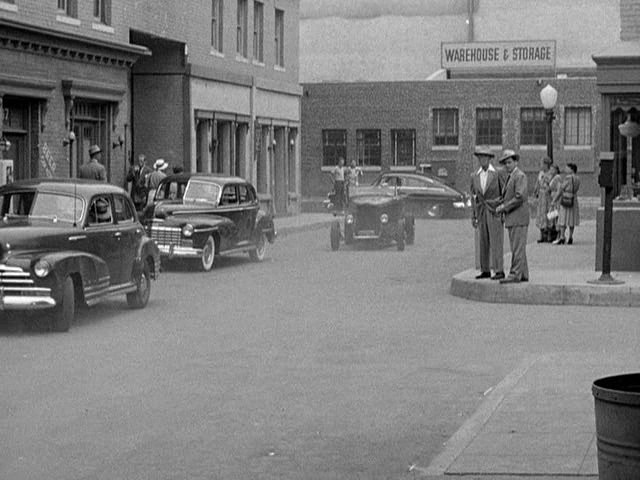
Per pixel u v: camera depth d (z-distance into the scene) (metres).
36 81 31.09
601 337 18.17
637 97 26.20
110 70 36.09
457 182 68.81
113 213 20.67
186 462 10.48
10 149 31.34
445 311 21.53
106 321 19.92
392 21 76.94
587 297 22.52
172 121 42.69
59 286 17.98
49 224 19.22
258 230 32.22
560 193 36.44
